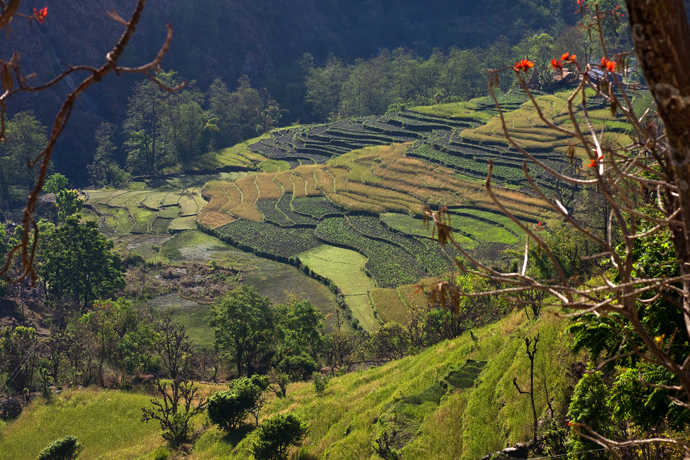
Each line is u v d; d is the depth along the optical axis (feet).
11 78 11.34
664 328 30.68
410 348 159.43
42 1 531.50
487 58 647.97
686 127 12.37
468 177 351.46
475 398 86.43
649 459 41.75
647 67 12.53
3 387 165.37
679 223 13.92
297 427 105.91
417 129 457.68
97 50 565.53
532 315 109.19
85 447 142.72
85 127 513.04
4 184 387.55
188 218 362.74
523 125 395.55
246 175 450.71
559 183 299.38
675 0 12.16
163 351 198.39
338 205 351.87
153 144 470.80
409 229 306.55
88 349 183.11
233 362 191.62
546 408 72.64
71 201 352.49
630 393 33.73
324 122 621.72
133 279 278.26
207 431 138.00
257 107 572.10
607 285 14.37
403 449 84.53
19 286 255.70
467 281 144.66
